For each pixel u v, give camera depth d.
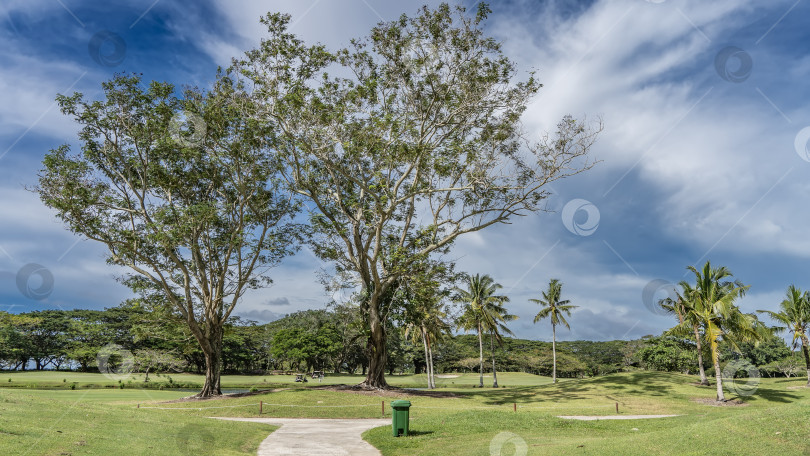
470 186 35.00
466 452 12.99
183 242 35.19
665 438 12.10
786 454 9.57
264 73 33.41
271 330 100.44
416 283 37.41
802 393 37.66
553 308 65.81
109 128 33.91
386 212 36.09
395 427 16.47
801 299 54.16
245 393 35.84
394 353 78.50
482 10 32.12
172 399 35.03
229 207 36.69
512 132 35.81
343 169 36.56
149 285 34.94
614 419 21.86
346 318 40.56
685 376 45.28
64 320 82.94
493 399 35.16
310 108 32.94
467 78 34.00
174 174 36.66
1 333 76.69
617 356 111.06
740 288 38.69
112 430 13.42
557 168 34.00
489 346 121.19
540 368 103.81
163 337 39.41
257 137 35.84
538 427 17.38
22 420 12.63
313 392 34.59
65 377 63.56
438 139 37.38
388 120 32.53
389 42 32.88
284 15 32.22
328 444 15.30
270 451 13.73
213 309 36.62
